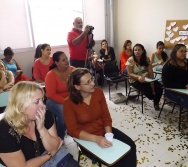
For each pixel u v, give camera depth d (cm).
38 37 394
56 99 222
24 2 362
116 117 297
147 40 430
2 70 272
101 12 474
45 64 300
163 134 247
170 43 388
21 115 103
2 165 108
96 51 489
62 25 418
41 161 114
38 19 385
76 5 429
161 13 391
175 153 210
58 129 210
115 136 160
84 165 195
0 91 247
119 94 371
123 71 399
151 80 288
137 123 277
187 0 345
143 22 428
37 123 112
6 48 332
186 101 245
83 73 146
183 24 360
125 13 462
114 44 508
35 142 114
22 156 106
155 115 299
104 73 381
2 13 342
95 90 161
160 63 368
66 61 222
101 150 125
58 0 401
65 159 127
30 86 105
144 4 416
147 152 213
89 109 153
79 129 147
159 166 192
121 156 119
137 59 316
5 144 101
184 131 251
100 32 486
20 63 379
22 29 371
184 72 258
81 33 349
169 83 253
